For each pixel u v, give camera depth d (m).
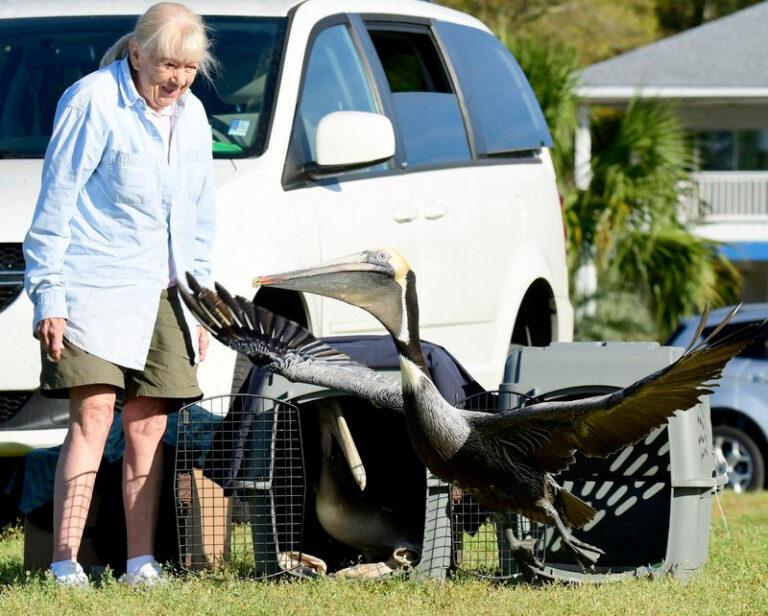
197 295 9.63
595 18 64.06
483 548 11.73
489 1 60.66
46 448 11.38
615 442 8.39
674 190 35.75
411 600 9.72
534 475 8.88
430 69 15.18
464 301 14.34
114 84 10.16
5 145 12.98
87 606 9.55
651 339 34.72
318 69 13.30
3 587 10.30
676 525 10.42
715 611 9.52
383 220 13.31
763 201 46.16
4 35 13.89
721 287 39.31
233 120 12.62
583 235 34.09
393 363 10.70
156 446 10.52
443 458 8.93
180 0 13.64
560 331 16.25
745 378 22.98
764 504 17.39
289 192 12.34
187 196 10.48
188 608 9.52
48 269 9.99
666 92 43.38
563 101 33.44
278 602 9.70
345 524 10.77
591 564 8.98
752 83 44.09
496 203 15.02
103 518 11.04
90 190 10.19
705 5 76.06
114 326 10.12
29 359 11.85
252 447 10.34
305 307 12.48
